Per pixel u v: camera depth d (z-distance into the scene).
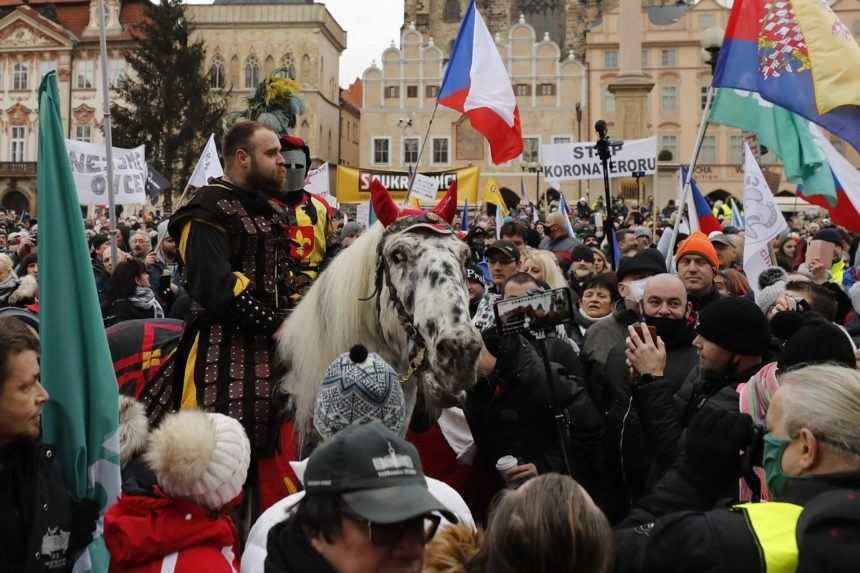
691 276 7.42
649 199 37.91
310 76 70.69
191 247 4.50
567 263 12.04
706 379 4.79
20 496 3.31
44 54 70.25
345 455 2.46
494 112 9.30
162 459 3.29
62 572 3.40
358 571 2.45
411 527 2.47
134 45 70.00
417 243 4.16
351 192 14.95
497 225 17.19
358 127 85.25
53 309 3.76
